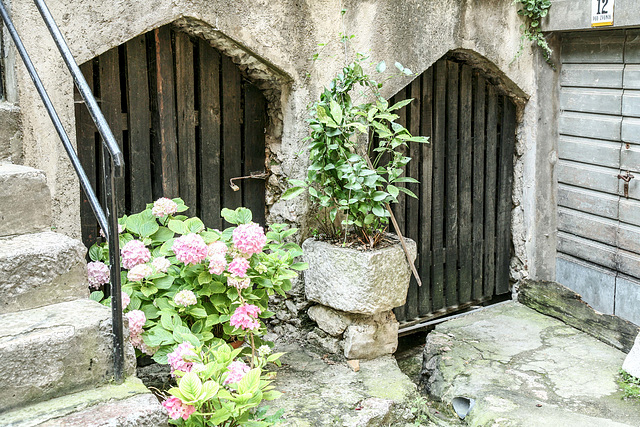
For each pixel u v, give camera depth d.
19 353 2.34
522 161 5.50
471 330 4.87
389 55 4.53
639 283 4.81
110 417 2.29
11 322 2.49
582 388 3.97
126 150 3.92
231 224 4.37
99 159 3.79
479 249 5.44
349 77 4.02
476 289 5.47
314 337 4.38
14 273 2.59
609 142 4.99
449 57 5.09
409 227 4.97
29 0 3.27
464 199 5.28
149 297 3.44
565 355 4.45
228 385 2.62
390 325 4.25
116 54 3.73
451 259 5.26
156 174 4.00
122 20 3.56
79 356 2.47
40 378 2.39
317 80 4.32
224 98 4.19
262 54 4.04
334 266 4.02
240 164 4.36
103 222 2.50
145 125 3.90
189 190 4.12
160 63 3.88
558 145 5.49
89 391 2.49
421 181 4.99
